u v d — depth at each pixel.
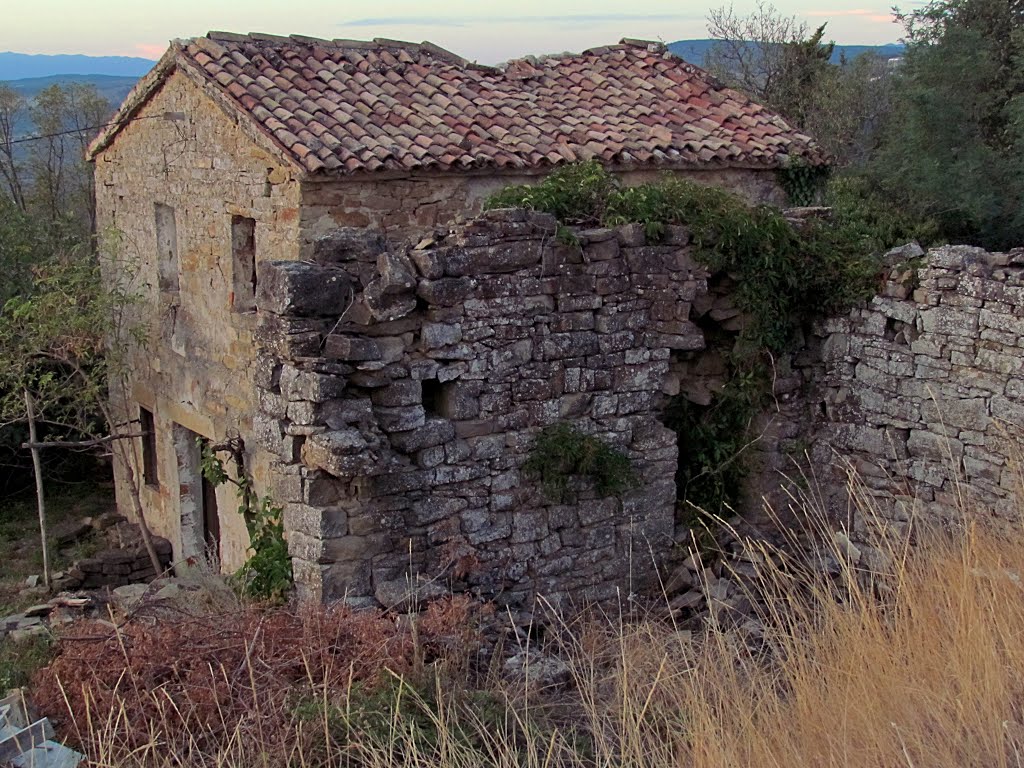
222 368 11.47
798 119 23.44
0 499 15.84
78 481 16.55
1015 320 7.07
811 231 8.48
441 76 12.11
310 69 11.43
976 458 7.38
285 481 6.70
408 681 5.34
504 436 7.21
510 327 7.12
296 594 6.78
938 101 16.89
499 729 4.77
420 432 6.86
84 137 25.62
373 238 6.85
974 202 15.98
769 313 8.05
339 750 4.66
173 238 12.84
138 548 13.35
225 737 4.82
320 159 9.59
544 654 6.32
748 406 8.22
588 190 7.92
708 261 7.73
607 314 7.50
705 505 8.21
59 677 5.48
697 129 12.06
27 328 12.81
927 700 4.03
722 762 3.92
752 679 4.60
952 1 18.61
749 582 7.50
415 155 10.11
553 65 13.27
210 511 13.16
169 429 13.05
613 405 7.61
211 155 11.07
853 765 3.85
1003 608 4.50
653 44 14.01
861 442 8.16
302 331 6.52
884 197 17.14
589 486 7.55
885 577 5.77
